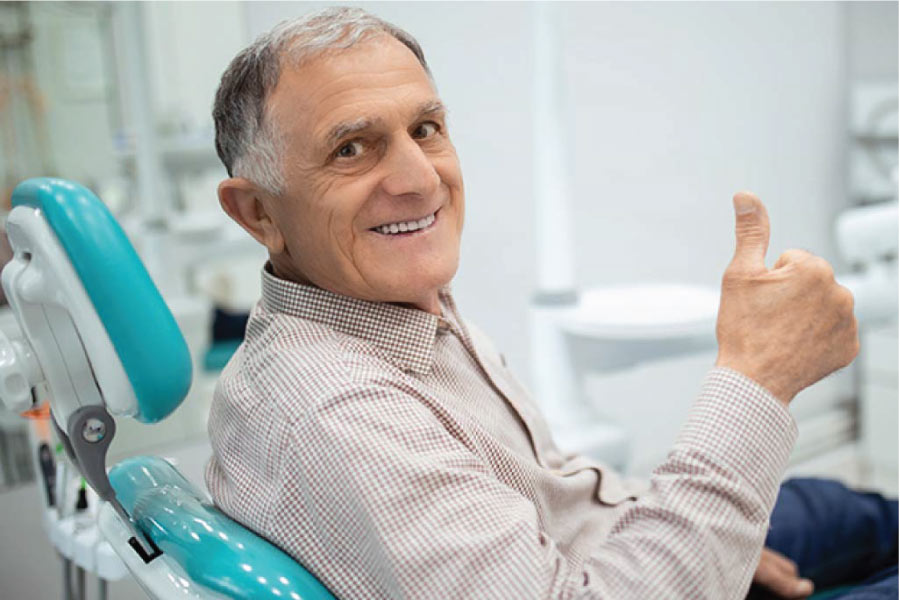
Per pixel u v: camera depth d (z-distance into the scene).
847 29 2.35
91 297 0.58
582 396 1.51
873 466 2.29
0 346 0.65
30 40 1.40
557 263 1.47
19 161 1.42
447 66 1.70
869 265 1.61
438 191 0.73
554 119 1.42
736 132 2.17
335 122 0.67
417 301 0.77
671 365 2.17
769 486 0.63
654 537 0.60
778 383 0.65
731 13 2.11
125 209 1.54
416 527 0.59
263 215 0.75
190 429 1.61
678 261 2.13
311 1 1.59
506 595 0.57
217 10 1.54
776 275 0.67
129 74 1.50
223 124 0.73
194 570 0.63
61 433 0.69
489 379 0.84
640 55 1.96
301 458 0.63
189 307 1.62
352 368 0.67
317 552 0.64
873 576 1.03
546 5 1.39
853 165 2.38
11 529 1.40
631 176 2.00
